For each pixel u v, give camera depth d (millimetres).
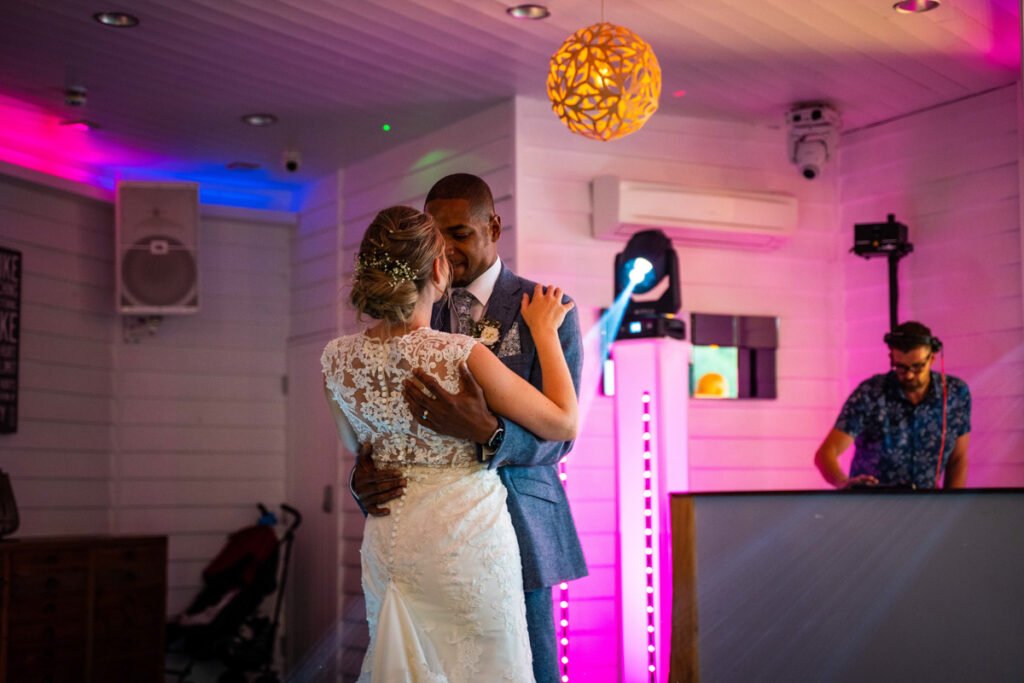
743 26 5102
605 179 6012
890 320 6234
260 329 7719
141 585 6027
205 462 7457
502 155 6020
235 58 5340
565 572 3127
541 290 3049
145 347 7297
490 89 5836
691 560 4238
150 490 7258
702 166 6422
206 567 7375
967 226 6180
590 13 4902
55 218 6762
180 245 6941
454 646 2582
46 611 5559
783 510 4312
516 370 3158
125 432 7191
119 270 6867
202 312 7520
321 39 5125
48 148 6699
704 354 6410
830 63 5598
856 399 5500
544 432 2734
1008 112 6000
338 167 7270
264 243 7766
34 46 5176
